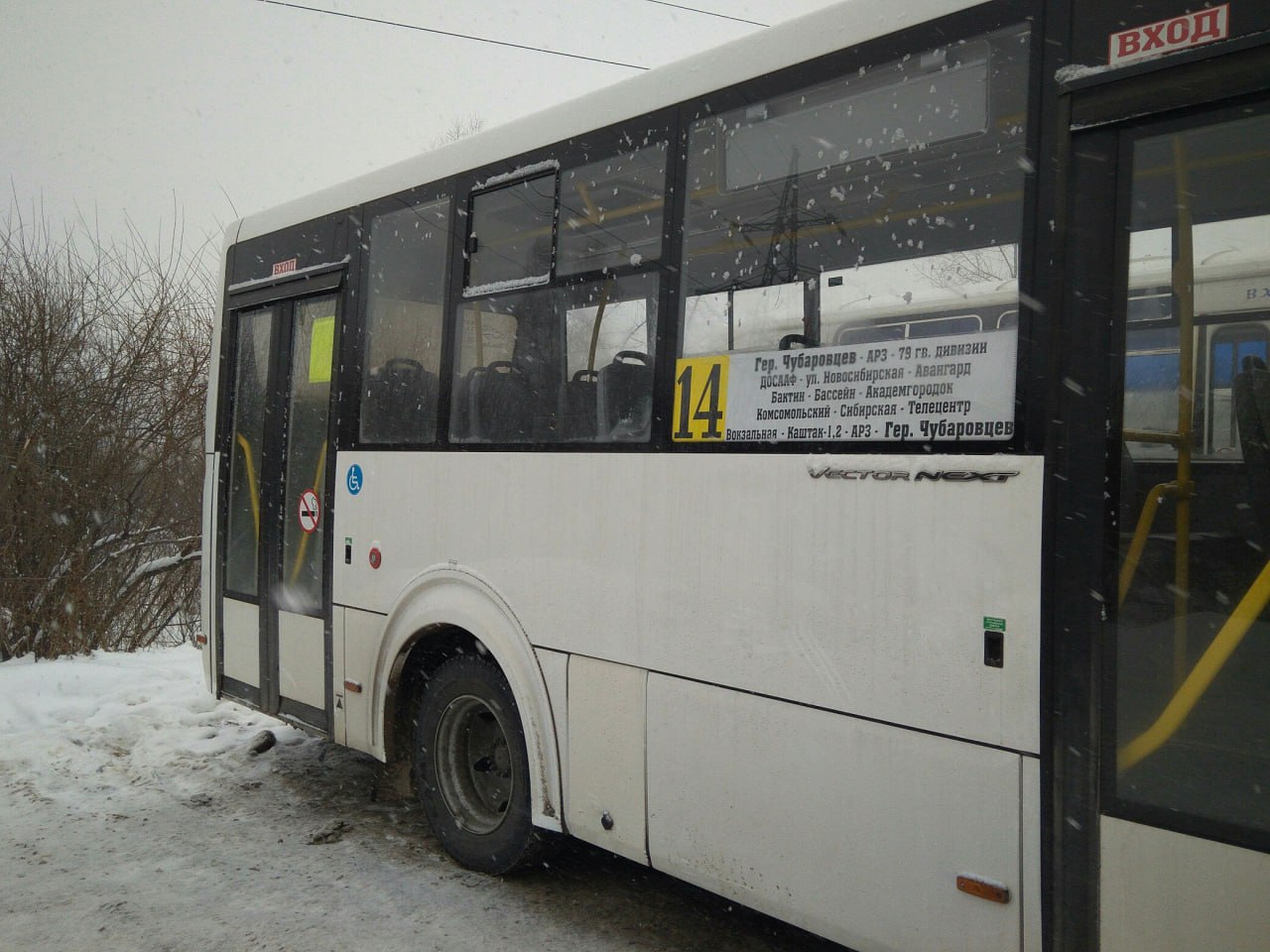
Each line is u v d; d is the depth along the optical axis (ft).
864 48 10.09
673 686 11.34
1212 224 7.75
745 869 10.59
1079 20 8.49
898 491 9.33
